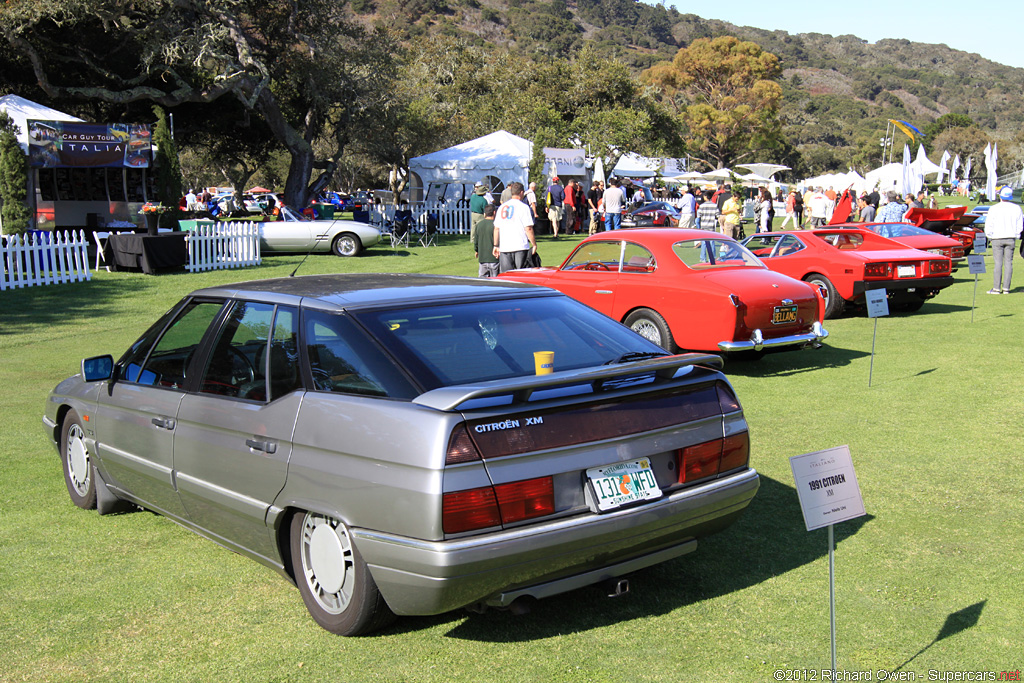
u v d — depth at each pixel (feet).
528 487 10.24
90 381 15.69
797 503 16.52
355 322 11.66
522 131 143.54
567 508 10.61
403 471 10.11
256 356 12.66
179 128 121.29
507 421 10.29
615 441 10.96
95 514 16.67
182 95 97.60
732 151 360.07
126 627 11.80
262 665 10.67
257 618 12.03
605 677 10.21
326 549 11.34
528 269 34.19
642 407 11.41
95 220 79.20
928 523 15.26
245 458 12.21
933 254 42.22
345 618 11.12
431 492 9.82
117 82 107.34
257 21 104.12
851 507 9.87
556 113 143.02
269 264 68.39
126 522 16.21
